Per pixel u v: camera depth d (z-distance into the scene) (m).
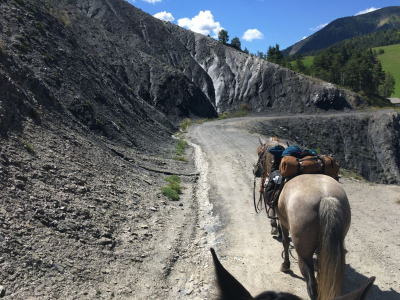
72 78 18.33
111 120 18.41
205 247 7.43
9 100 9.40
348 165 59.12
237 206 10.54
